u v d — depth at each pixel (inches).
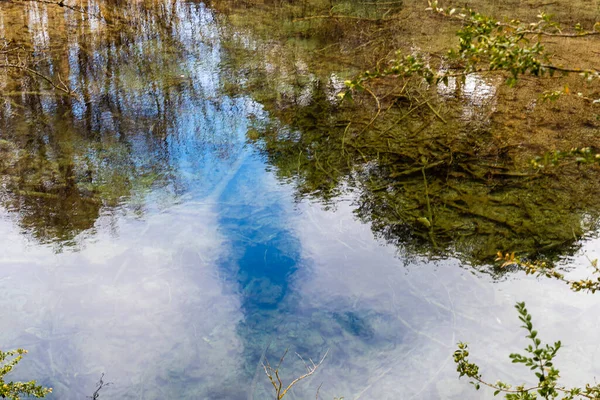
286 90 209.8
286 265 120.3
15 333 107.0
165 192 148.2
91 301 113.7
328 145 170.1
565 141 166.6
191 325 107.7
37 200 146.6
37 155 168.1
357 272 118.1
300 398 92.7
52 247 129.0
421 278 116.0
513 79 65.0
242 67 231.1
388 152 164.7
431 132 175.5
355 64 230.4
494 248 124.0
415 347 100.4
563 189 144.0
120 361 101.1
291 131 179.6
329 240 127.9
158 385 96.7
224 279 117.8
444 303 109.3
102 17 286.0
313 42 256.8
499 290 111.4
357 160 161.2
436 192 144.8
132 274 120.2
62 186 152.6
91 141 175.9
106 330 107.2
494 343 99.8
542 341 99.1
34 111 195.2
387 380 94.8
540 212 135.3
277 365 98.8
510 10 283.0
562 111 184.4
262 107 197.2
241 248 125.8
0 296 115.0
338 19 286.0
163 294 114.8
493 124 178.2
